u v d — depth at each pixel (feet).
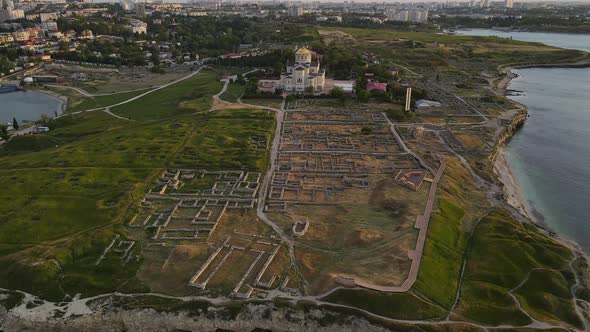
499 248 307.99
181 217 347.15
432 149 503.20
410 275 272.51
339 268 283.18
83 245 305.73
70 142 556.92
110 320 252.62
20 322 252.62
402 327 239.71
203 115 622.13
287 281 272.31
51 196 375.45
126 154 471.21
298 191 392.68
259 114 626.23
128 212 353.10
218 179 416.26
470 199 392.88
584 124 655.76
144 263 290.56
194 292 264.52
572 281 280.51
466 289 271.90
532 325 242.17
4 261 290.76
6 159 475.31
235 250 303.89
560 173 482.28
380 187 391.65
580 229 369.91
